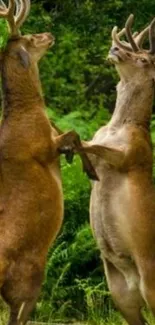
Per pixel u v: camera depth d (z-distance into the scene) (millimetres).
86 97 20859
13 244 11797
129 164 12547
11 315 11836
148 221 12492
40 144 12211
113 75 20719
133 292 12695
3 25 17625
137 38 13305
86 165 12461
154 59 12938
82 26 20703
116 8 20641
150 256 12469
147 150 12680
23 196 11984
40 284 11945
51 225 12094
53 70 20562
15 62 12398
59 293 15914
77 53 20625
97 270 16219
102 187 12641
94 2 20844
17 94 12359
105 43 20641
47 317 15656
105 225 12641
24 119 12281
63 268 15992
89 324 15352
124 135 12680
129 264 12648
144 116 12844
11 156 12102
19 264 11820
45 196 12070
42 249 12000
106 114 18938
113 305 15711
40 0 21141
